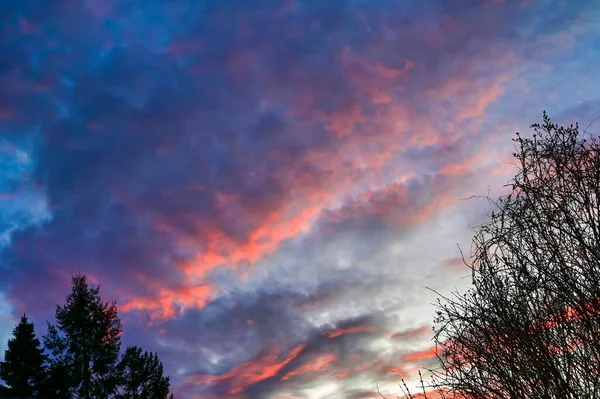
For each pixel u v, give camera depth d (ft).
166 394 125.80
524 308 14.79
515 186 16.47
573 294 14.08
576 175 15.11
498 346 14.93
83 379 120.78
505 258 15.71
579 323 13.97
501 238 15.98
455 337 16.17
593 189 14.70
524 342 14.42
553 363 13.97
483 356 15.21
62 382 118.42
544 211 15.23
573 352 14.02
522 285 15.01
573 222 14.69
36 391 118.11
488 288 15.67
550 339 14.28
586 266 14.25
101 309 129.59
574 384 13.78
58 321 126.11
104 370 122.21
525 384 14.30
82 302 128.16
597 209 14.47
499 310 15.11
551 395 13.73
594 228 14.33
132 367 123.75
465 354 15.70
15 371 117.50
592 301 13.80
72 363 121.60
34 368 119.14
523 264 15.07
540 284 14.70
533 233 15.38
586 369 13.69
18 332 122.83
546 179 15.83
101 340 127.65
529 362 14.33
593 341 13.61
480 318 15.39
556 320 14.30
